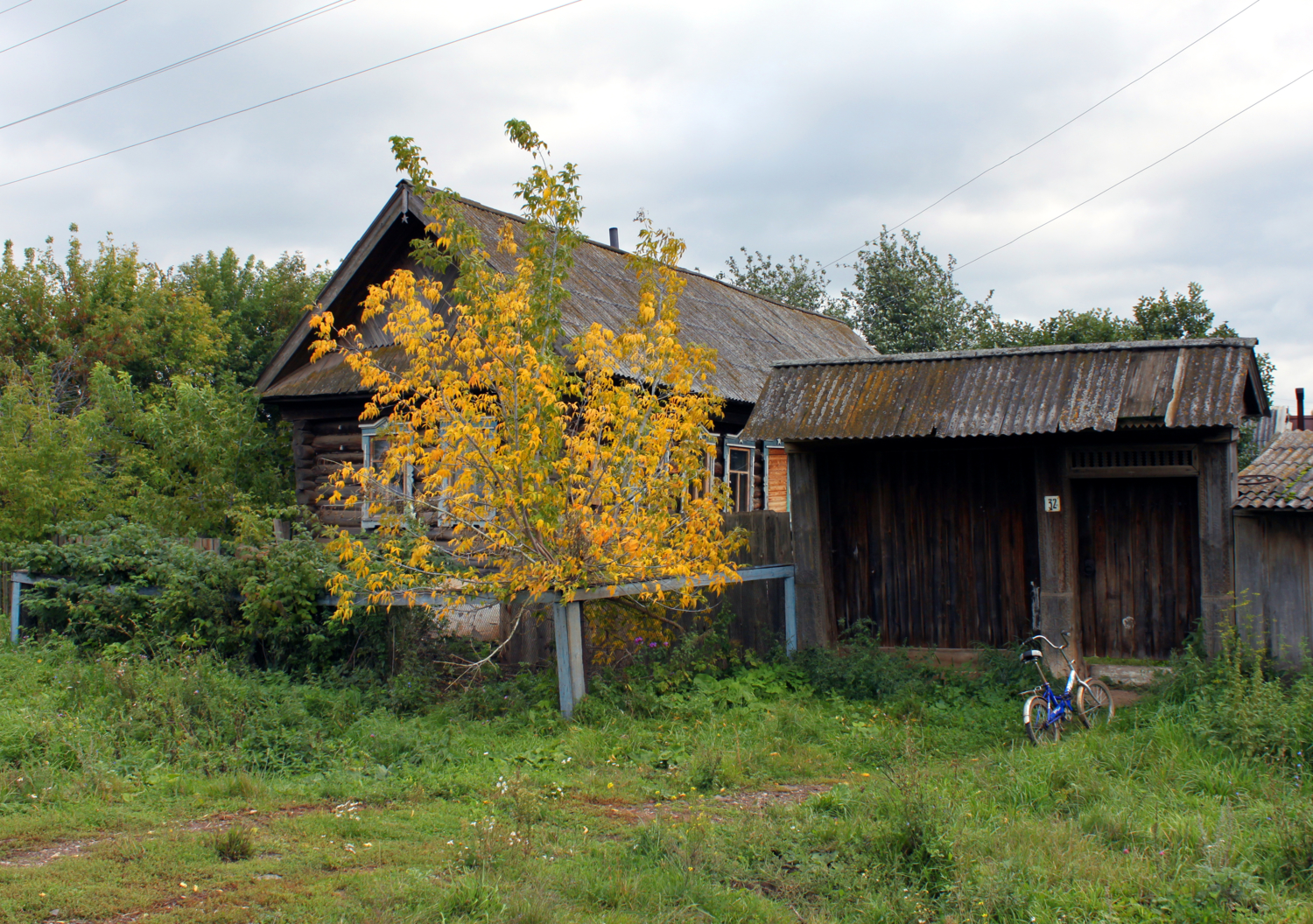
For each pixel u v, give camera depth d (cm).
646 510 955
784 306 2416
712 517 959
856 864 532
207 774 714
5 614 1227
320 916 451
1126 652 1060
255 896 474
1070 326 2667
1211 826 584
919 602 1150
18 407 1487
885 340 3406
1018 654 1007
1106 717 893
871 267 3497
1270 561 939
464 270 955
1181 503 1039
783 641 1129
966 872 513
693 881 509
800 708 930
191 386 1747
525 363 889
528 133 977
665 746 816
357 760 754
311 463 1564
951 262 3522
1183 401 936
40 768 676
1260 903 481
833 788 702
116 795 654
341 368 1521
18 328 2539
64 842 562
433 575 945
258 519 1209
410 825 602
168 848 542
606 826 617
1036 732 817
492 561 952
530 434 872
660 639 1011
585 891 495
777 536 1146
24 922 438
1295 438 1212
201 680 835
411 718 874
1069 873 517
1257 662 830
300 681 976
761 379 1712
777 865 543
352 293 1523
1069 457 1015
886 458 1166
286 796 669
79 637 1091
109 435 1744
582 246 1750
